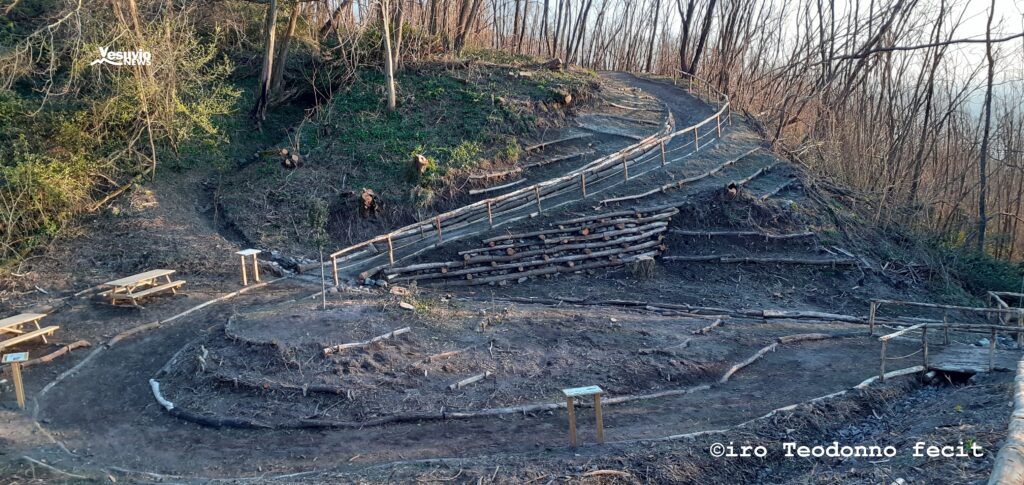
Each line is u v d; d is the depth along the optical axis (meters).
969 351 12.30
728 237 19.06
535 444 8.66
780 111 30.30
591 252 17.89
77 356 12.12
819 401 9.86
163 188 20.23
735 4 35.62
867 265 18.47
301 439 9.11
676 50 43.81
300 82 26.44
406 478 7.41
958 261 20.44
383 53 27.20
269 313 12.90
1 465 8.46
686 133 26.48
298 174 21.25
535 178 22.08
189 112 20.67
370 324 12.17
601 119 26.78
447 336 12.13
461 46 29.95
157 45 20.09
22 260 16.53
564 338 12.41
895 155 27.23
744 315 15.14
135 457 8.83
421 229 18.23
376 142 23.05
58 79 20.53
